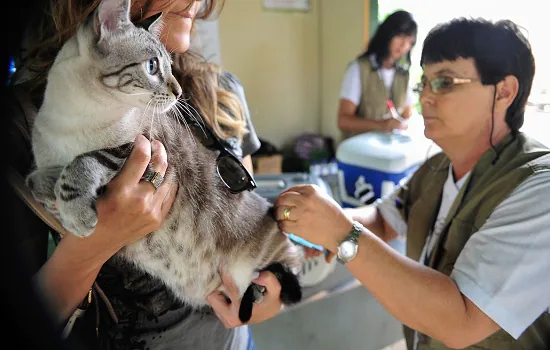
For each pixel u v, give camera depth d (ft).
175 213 2.97
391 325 6.67
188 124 3.23
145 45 2.74
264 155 9.91
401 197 4.49
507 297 2.78
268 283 3.37
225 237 3.36
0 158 2.15
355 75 8.69
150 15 3.10
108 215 2.31
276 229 3.65
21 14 2.27
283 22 11.05
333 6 10.98
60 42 2.65
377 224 4.52
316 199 3.24
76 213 2.28
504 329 2.81
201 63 3.74
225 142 3.50
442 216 3.88
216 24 9.89
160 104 2.81
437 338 3.04
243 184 3.44
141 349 2.97
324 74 11.77
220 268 3.40
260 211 3.68
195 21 3.77
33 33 2.63
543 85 4.26
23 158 2.48
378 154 6.53
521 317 2.80
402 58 8.66
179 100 3.11
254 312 3.38
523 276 2.77
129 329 2.94
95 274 2.55
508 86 3.37
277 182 6.22
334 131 11.67
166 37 3.25
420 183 4.29
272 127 11.73
